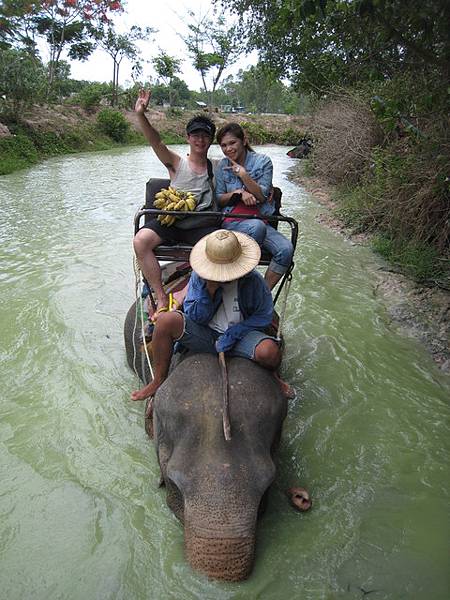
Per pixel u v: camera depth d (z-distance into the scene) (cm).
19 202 1419
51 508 402
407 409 529
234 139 507
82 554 365
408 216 946
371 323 707
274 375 409
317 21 884
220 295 399
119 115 3509
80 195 1534
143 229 489
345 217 1232
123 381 562
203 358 397
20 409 515
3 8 3144
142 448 464
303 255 983
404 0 453
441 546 375
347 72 1447
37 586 343
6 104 2714
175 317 397
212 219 489
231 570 308
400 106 717
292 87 2120
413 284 827
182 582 336
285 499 410
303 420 506
